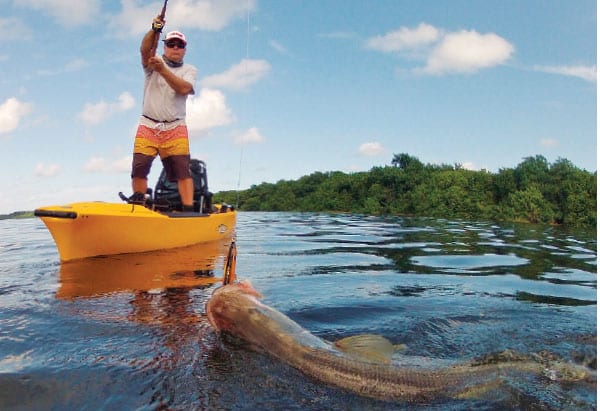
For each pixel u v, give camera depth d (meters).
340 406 2.59
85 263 6.50
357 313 4.27
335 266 6.91
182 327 3.79
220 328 3.64
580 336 3.69
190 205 8.38
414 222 18.67
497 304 4.70
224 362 3.12
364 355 3.11
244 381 2.86
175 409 2.55
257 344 3.34
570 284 5.83
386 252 8.63
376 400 2.66
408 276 6.19
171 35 7.79
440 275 6.32
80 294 4.81
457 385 2.75
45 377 2.88
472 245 10.11
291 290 5.15
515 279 6.13
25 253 7.96
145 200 8.11
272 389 2.77
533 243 10.84
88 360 3.13
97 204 7.01
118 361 3.12
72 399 2.65
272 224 17.00
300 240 10.67
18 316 4.05
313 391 2.75
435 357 3.23
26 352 3.26
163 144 8.05
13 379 2.84
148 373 2.96
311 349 3.09
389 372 2.82
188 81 7.89
